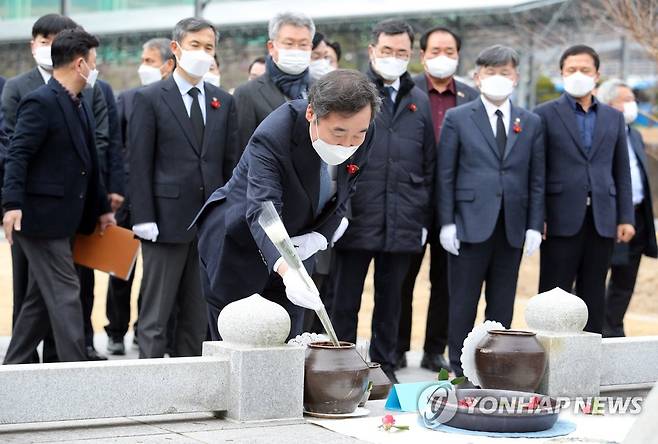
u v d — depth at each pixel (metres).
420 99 7.18
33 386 4.11
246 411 4.39
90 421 4.42
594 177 7.33
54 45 6.54
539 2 13.80
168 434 4.19
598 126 7.42
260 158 4.46
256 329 4.45
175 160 6.68
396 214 6.93
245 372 4.39
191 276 6.76
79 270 7.85
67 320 6.38
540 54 17.06
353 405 4.53
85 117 6.63
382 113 7.04
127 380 4.27
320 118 4.25
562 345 5.12
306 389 4.52
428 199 7.16
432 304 7.83
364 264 6.98
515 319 11.03
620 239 7.55
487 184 6.91
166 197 6.64
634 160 8.49
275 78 7.01
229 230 4.67
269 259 4.36
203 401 4.41
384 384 5.15
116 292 8.23
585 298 7.42
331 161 4.40
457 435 4.21
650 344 5.50
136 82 21.08
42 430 4.24
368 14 15.05
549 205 7.33
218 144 6.81
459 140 7.03
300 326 5.12
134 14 17.89
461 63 16.41
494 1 14.23
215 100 6.86
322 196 4.67
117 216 8.53
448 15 14.52
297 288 4.28
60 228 6.38
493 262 6.99
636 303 12.34
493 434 4.21
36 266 6.41
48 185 6.36
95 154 6.68
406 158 7.02
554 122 7.39
